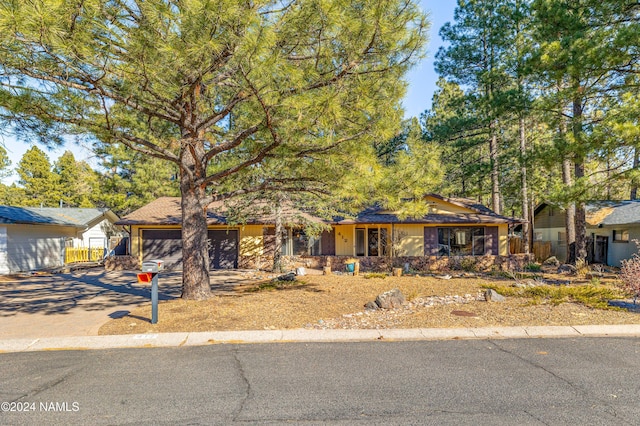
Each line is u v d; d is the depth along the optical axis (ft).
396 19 19.88
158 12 16.72
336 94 19.98
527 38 52.75
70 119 22.09
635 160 37.78
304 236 60.29
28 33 14.97
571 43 32.65
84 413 11.10
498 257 54.03
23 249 54.85
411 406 11.41
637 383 13.10
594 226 59.82
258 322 21.86
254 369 14.67
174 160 27.27
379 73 22.18
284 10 20.16
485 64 66.13
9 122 22.27
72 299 30.94
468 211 59.31
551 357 15.89
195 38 16.75
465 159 88.38
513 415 10.82
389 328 20.66
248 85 18.90
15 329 20.97
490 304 26.27
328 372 14.30
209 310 24.56
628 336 19.11
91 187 113.50
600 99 40.06
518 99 42.83
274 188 28.09
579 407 11.29
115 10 17.17
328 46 20.22
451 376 13.82
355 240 60.34
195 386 13.05
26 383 13.46
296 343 18.25
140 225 56.49
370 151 23.65
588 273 43.91
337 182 24.18
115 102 24.43
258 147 25.95
